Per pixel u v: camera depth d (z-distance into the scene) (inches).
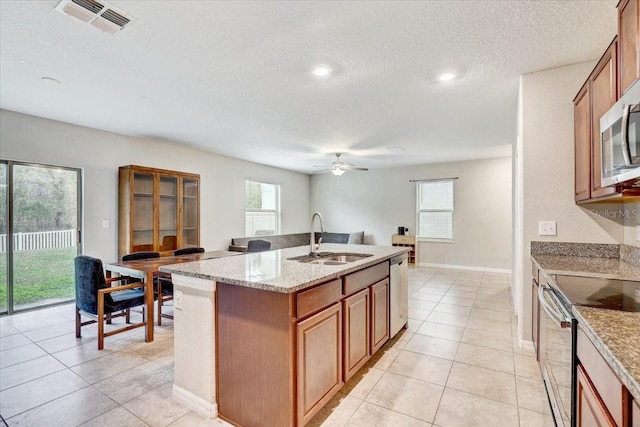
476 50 91.7
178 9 73.0
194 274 77.1
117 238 181.5
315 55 94.3
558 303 60.8
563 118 102.0
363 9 73.4
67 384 89.4
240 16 75.9
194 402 78.4
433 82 113.3
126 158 185.9
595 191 80.0
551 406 70.9
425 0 70.3
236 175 261.4
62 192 164.1
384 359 105.1
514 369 97.2
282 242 304.0
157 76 107.9
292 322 65.2
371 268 101.3
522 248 109.0
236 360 72.3
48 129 155.1
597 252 98.8
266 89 118.8
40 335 125.0
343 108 140.0
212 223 239.5
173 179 201.5
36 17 75.4
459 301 173.5
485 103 134.6
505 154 242.5
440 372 96.2
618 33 61.2
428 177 288.4
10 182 146.6
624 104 56.6
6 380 91.6
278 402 66.1
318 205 351.3
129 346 115.0
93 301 114.1
